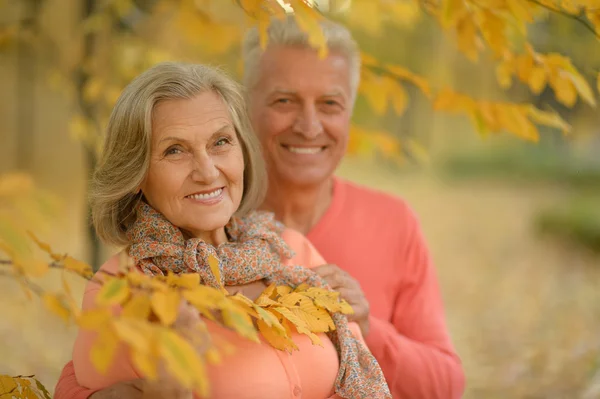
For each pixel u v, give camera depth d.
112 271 1.92
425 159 3.84
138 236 1.95
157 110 1.86
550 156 18.69
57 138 15.02
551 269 9.16
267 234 2.10
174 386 1.65
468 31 2.48
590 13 2.34
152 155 1.88
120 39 4.23
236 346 1.88
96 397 1.73
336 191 2.76
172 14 4.31
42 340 5.12
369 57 3.09
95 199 1.96
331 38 2.54
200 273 1.89
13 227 1.46
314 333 2.04
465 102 2.85
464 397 4.81
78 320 1.35
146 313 1.44
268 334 1.88
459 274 8.99
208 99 1.91
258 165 2.15
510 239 11.24
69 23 5.27
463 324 6.81
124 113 1.88
